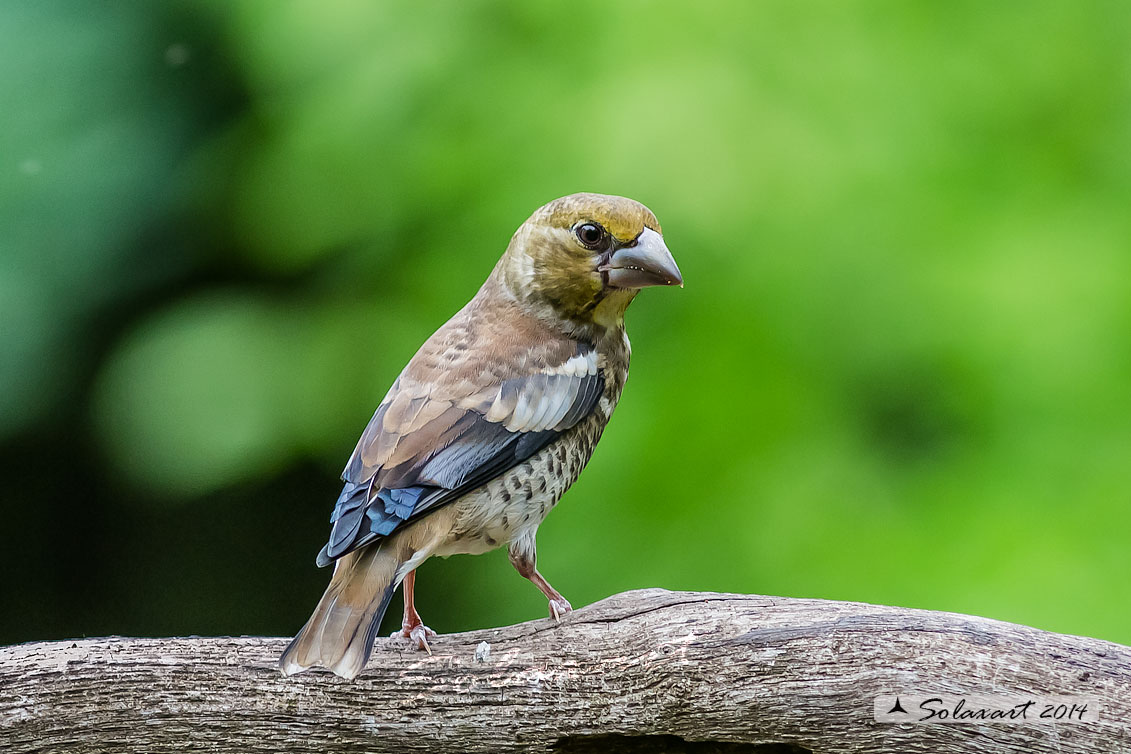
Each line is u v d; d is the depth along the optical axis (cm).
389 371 1282
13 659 754
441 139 1239
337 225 1312
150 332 1429
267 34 1307
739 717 728
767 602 755
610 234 864
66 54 1471
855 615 734
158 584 1795
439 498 791
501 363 851
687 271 1177
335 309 1334
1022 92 1259
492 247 1230
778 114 1175
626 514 1183
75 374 1538
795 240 1165
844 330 1188
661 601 767
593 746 759
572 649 753
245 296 1437
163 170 1473
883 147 1195
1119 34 1266
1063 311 1170
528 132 1209
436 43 1259
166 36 1464
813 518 1160
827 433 1180
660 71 1173
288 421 1370
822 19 1210
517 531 837
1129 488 1142
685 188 1139
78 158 1468
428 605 1402
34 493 1736
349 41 1277
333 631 729
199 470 1401
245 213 1382
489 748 756
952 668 705
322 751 756
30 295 1462
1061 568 1112
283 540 1747
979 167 1230
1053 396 1176
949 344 1180
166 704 750
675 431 1187
